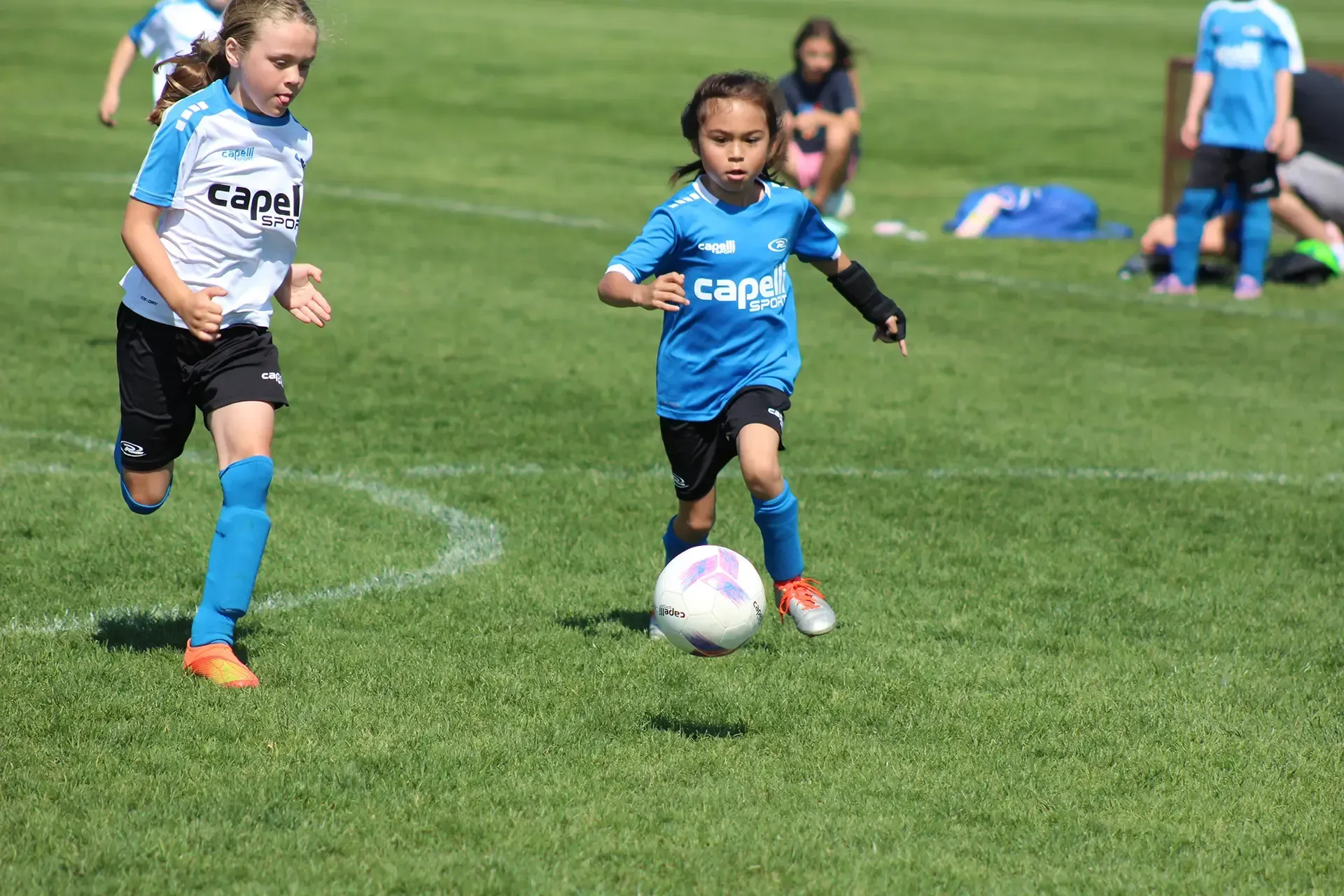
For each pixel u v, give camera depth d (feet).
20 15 413.39
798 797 45.85
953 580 70.85
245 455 54.80
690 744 49.88
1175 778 48.44
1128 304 153.38
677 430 59.06
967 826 44.37
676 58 396.37
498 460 90.84
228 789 44.91
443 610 63.93
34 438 92.22
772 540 57.88
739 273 57.21
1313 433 104.17
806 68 192.24
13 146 232.12
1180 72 180.86
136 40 127.85
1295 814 45.93
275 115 55.57
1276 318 147.43
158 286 53.31
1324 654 61.98
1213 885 40.81
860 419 105.09
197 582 66.90
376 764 47.24
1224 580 72.33
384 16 477.77
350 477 85.76
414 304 141.69
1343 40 501.56
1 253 155.33
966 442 99.30
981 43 497.05
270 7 54.19
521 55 390.01
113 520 75.36
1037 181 246.47
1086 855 42.57
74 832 41.75
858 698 54.85
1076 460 95.40
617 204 207.72
